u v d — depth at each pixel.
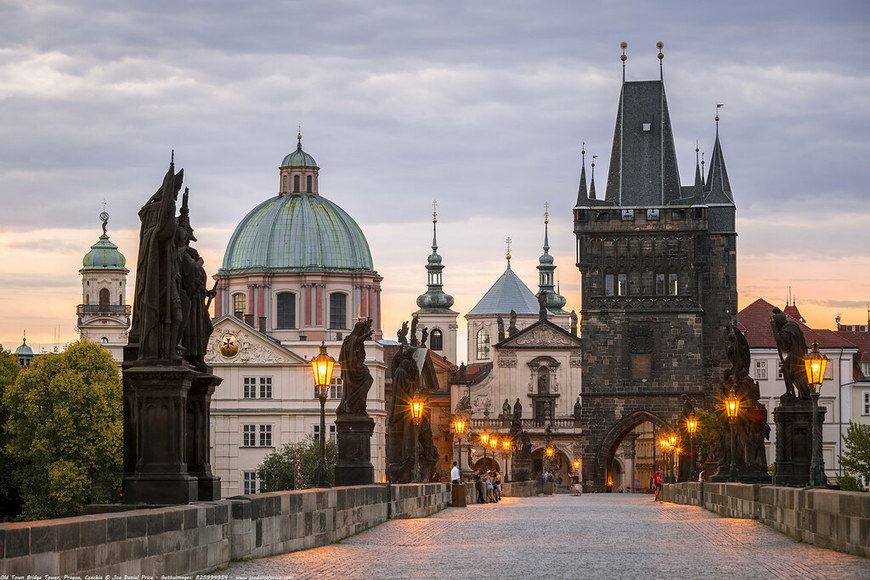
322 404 49.28
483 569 32.88
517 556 36.59
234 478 178.25
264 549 35.34
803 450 53.41
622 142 171.25
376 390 186.25
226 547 32.25
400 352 69.88
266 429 178.75
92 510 31.08
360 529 48.12
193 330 35.84
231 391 179.38
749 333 177.12
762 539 42.19
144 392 32.16
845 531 35.47
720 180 171.62
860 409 167.62
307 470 146.50
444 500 75.44
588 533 47.09
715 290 169.12
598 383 166.88
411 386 69.50
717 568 32.53
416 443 69.56
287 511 37.44
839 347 168.50
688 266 167.25
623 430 167.00
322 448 47.97
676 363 166.88
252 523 34.31
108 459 120.75
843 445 167.50
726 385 68.12
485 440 156.00
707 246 169.50
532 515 65.75
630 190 169.50
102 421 120.88
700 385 166.50
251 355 179.38
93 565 24.47
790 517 43.06
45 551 22.78
